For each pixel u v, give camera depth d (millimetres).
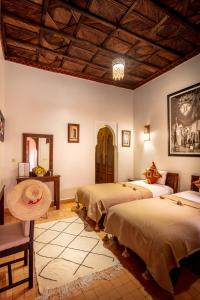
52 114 4266
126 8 2416
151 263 1650
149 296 1615
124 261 2121
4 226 1910
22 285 1761
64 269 1975
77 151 4578
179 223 1875
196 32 2912
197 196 2949
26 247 1692
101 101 4938
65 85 4438
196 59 3553
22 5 2383
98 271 1944
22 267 2014
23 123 3941
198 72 3516
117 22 2693
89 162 4738
